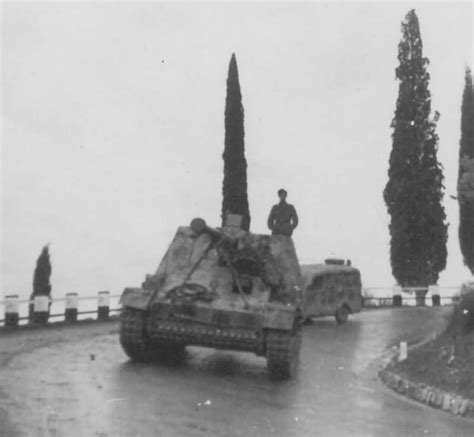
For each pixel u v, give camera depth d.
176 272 19.16
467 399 15.55
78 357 19.09
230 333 17.94
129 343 18.36
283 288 19.19
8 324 26.03
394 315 34.44
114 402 13.95
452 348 19.44
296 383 17.80
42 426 11.95
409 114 51.53
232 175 49.16
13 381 15.27
